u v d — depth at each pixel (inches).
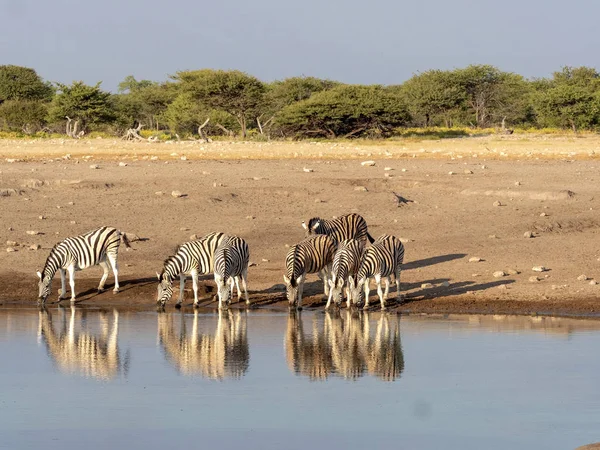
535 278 1871.3
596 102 6830.7
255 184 2888.8
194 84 6574.8
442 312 1648.6
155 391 1067.9
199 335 1439.5
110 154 3750.0
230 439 872.9
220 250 1683.1
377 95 6284.5
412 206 2659.9
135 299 1833.2
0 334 1459.2
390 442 858.8
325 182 2910.9
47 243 2222.0
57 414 967.0
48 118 6870.1
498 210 2586.1
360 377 1133.1
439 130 7126.0
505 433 885.2
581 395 1033.5
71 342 1387.8
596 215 2512.3
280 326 1515.7
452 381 1106.7
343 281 1658.5
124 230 2349.9
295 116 6151.6
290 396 1037.2
